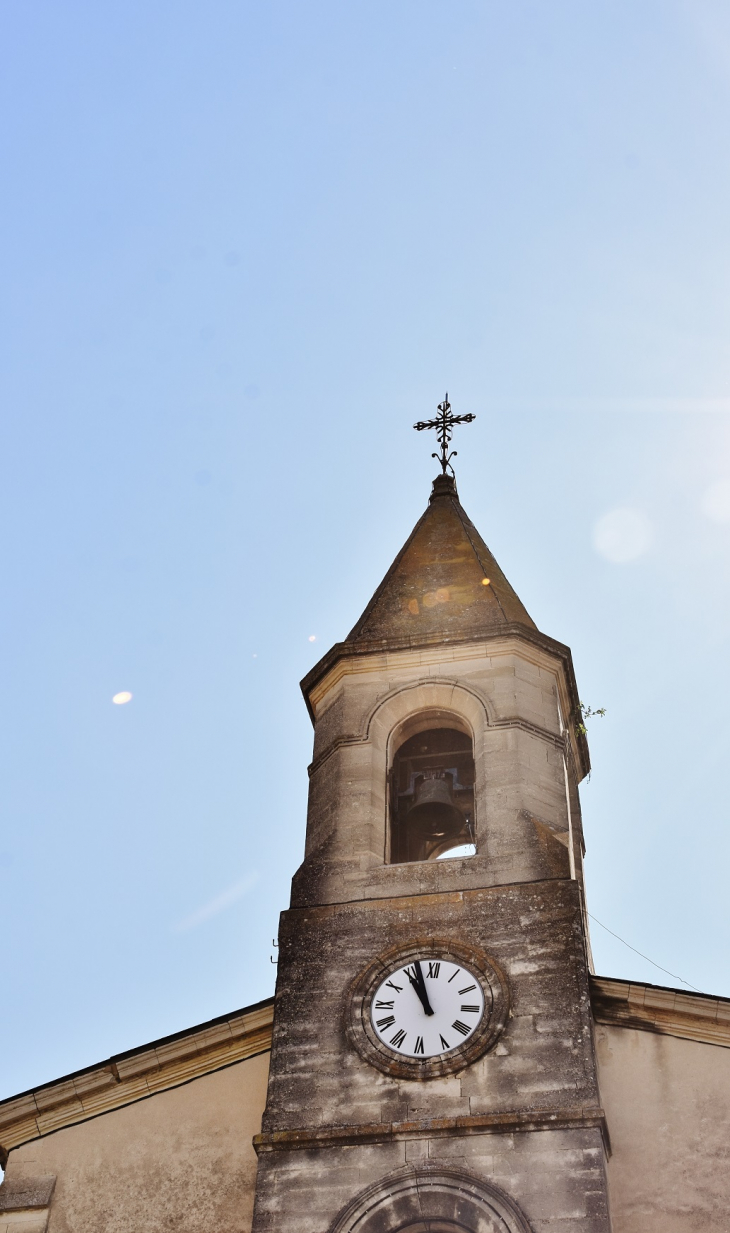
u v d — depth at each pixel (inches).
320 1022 781.9
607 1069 775.1
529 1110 724.7
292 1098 754.2
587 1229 679.7
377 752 908.6
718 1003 788.0
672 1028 786.2
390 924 813.9
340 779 893.8
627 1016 792.3
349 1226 701.3
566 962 777.6
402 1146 724.7
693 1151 739.4
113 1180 781.9
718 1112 752.3
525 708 910.4
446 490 1124.5
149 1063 820.6
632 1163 738.2
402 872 837.8
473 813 910.4
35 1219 773.3
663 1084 766.5
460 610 979.9
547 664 947.3
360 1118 739.4
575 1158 703.7
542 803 865.5
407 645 948.0
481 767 881.5
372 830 865.5
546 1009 761.0
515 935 794.8
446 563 1029.2
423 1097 741.9
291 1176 724.7
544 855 826.2
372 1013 780.0
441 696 924.6
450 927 805.2
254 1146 737.6
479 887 820.0
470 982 781.3
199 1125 795.4
